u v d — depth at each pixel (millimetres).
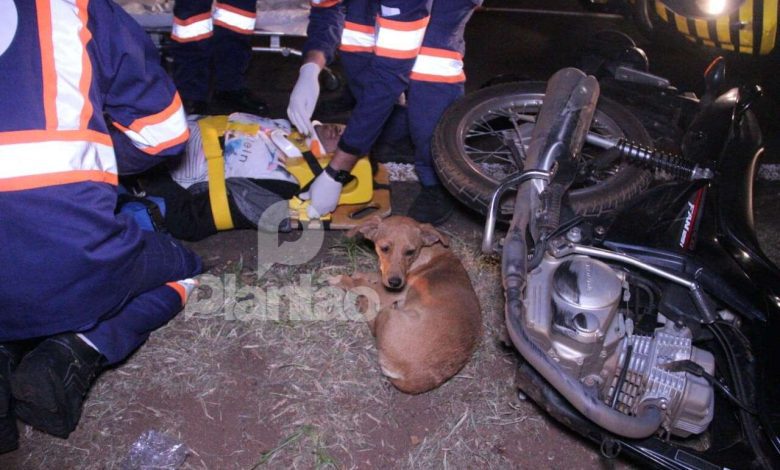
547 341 2111
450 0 3244
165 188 3443
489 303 3369
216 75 4609
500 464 2717
